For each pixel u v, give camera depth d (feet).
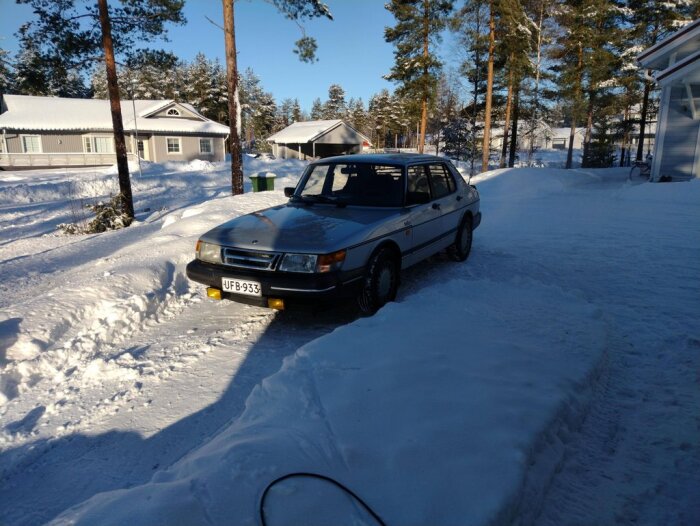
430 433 7.77
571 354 11.51
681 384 11.28
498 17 92.27
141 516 5.92
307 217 16.99
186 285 21.38
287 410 8.90
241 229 16.46
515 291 16.87
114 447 9.80
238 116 49.42
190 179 81.46
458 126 136.77
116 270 20.42
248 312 17.71
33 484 8.88
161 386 12.14
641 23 110.22
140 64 49.47
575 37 108.88
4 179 81.87
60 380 13.03
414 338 11.93
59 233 42.75
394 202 18.24
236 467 6.93
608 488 7.90
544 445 8.12
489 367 10.39
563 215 40.32
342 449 7.39
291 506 6.18
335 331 12.62
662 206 44.04
